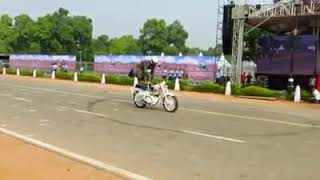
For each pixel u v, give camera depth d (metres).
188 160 9.52
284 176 8.31
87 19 107.94
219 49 40.91
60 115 16.73
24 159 8.99
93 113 17.55
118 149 10.55
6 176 7.61
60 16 105.56
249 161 9.52
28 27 103.50
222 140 12.03
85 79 46.81
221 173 8.45
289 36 37.06
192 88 35.97
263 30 44.31
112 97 25.31
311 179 8.14
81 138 11.91
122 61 51.03
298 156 10.17
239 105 24.39
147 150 10.51
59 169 8.23
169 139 12.04
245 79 39.16
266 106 24.52
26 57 63.50
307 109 23.66
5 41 105.69
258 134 13.30
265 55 38.56
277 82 38.31
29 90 29.27
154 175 8.20
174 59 45.34
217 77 40.44
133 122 15.25
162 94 19.20
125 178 7.74
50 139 11.62
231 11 37.94
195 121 15.98
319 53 36.47
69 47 105.19
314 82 32.38
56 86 35.12
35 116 16.28
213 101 26.62
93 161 8.99
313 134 13.64
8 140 11.16
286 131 14.16
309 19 37.00
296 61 36.62
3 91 27.86
